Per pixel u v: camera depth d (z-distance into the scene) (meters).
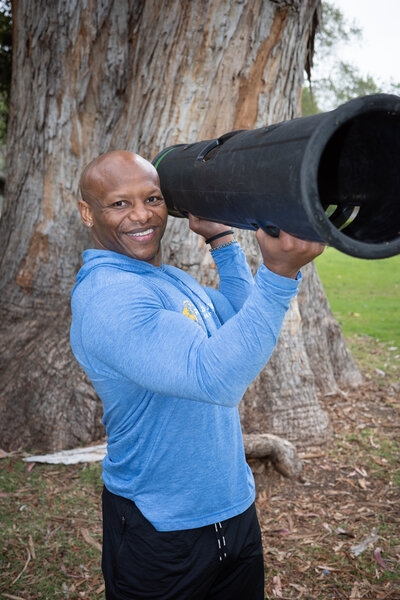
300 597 2.53
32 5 4.49
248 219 1.17
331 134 0.87
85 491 3.39
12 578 2.61
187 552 1.36
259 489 3.48
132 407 1.33
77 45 4.36
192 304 1.41
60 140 4.50
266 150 1.02
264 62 3.70
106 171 1.27
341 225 1.04
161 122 3.81
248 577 1.48
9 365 4.25
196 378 1.08
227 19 3.60
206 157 1.37
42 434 3.94
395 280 12.97
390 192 0.94
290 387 4.11
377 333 7.89
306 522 3.14
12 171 4.88
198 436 1.34
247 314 1.08
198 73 3.70
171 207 1.62
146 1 3.94
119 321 1.15
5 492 3.35
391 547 2.89
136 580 1.39
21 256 4.61
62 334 4.27
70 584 2.57
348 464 3.82
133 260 1.34
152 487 1.36
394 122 0.89
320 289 5.43
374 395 5.22
